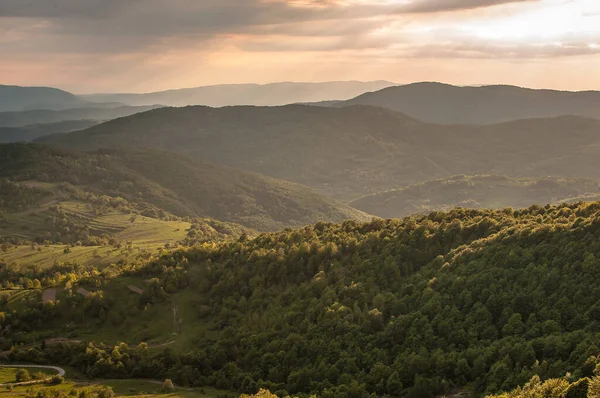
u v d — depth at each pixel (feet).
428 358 459.73
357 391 445.37
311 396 447.42
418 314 508.12
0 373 572.92
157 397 498.69
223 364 566.36
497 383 404.16
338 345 513.86
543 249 529.04
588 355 381.40
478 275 527.40
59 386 533.96
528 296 480.23
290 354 526.16
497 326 476.13
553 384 325.42
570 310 454.40
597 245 499.92
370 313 534.78
